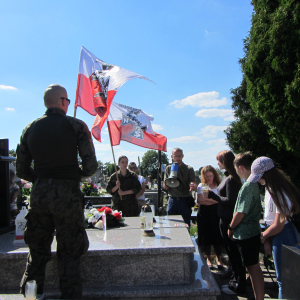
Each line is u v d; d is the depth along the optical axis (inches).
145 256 113.2
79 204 96.6
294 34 224.4
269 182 112.3
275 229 110.7
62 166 95.6
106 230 148.6
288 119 232.7
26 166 104.2
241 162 130.0
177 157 212.2
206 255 194.7
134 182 209.5
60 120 99.2
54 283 113.6
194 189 187.9
